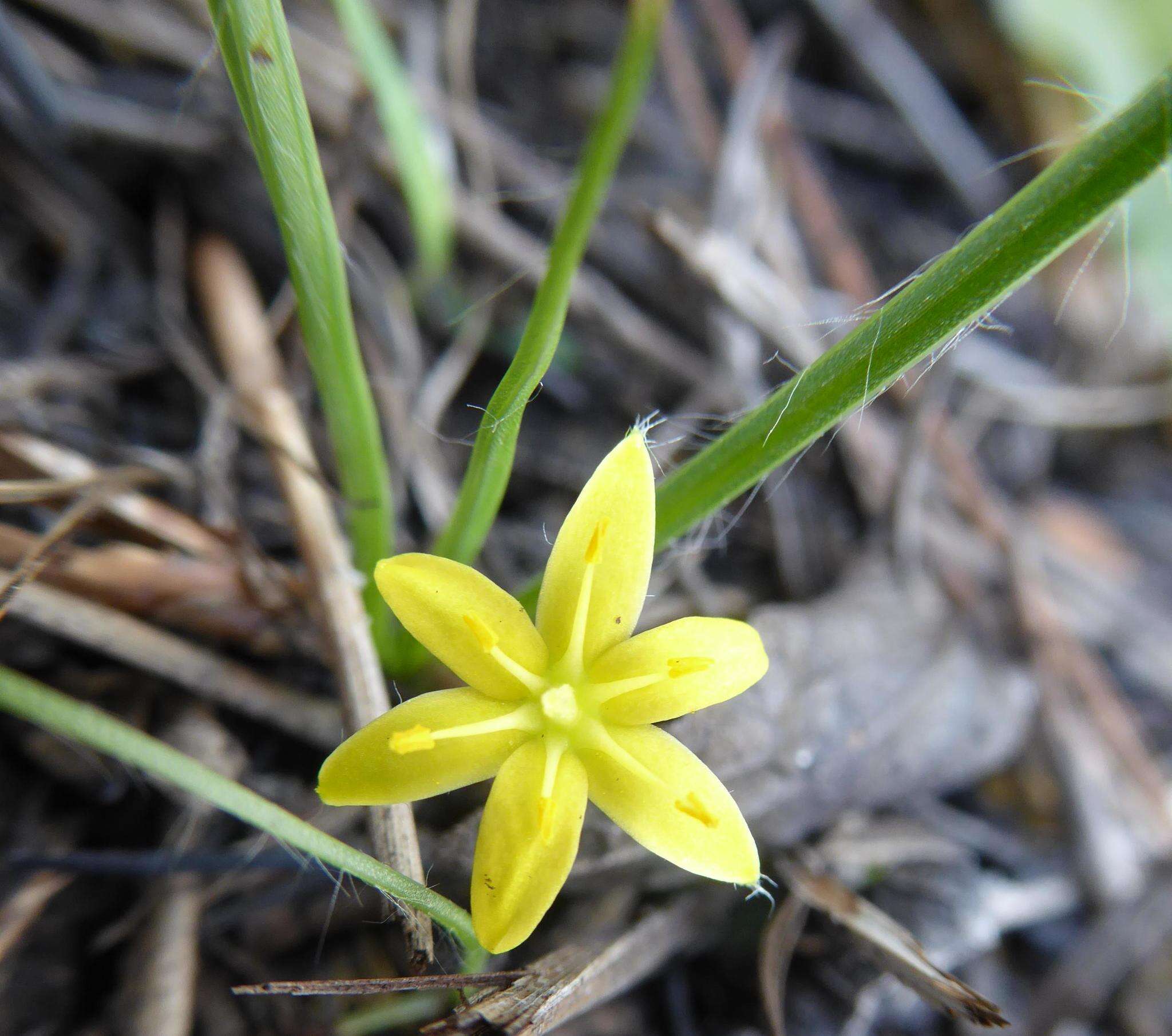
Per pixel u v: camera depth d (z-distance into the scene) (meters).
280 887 0.06
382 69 0.07
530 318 0.05
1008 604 0.09
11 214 0.08
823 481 0.09
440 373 0.08
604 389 0.09
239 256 0.08
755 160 0.10
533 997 0.05
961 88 0.12
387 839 0.05
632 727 0.05
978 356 0.10
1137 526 0.11
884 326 0.05
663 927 0.06
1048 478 0.11
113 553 0.06
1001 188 0.12
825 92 0.12
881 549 0.08
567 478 0.09
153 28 0.08
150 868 0.06
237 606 0.06
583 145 0.11
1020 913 0.08
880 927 0.06
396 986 0.05
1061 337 0.11
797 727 0.07
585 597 0.05
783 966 0.06
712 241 0.09
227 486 0.07
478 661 0.05
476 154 0.09
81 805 0.06
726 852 0.05
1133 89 0.11
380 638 0.06
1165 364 0.11
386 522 0.06
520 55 0.11
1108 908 0.08
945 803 0.08
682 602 0.08
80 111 0.08
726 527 0.08
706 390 0.09
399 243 0.09
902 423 0.09
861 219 0.11
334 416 0.06
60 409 0.07
